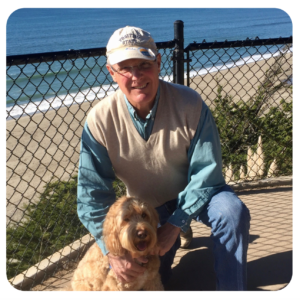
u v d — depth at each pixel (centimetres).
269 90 536
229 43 340
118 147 233
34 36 6066
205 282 264
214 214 219
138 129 228
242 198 390
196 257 293
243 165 473
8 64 251
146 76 212
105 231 227
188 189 229
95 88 1530
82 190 236
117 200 234
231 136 495
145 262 228
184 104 226
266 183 415
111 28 7300
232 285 216
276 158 462
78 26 7906
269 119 505
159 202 256
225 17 9519
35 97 1742
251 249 294
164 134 228
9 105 1566
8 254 329
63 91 1831
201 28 6656
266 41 358
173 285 263
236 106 502
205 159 229
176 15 10819
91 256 244
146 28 6869
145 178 242
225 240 215
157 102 226
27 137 1067
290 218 338
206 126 231
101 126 229
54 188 400
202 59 2280
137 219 220
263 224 330
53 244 340
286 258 278
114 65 214
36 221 359
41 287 278
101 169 241
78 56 276
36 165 848
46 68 2511
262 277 260
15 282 277
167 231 230
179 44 324
